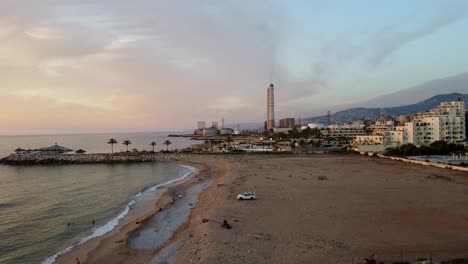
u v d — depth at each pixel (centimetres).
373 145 17512
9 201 7631
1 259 4191
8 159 16950
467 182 8025
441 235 4194
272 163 13450
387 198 6316
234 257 3562
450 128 18012
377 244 3888
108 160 16675
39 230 5356
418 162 12369
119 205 7069
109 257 4047
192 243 4175
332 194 6775
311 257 3512
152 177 11369
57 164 16250
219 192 7444
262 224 4778
